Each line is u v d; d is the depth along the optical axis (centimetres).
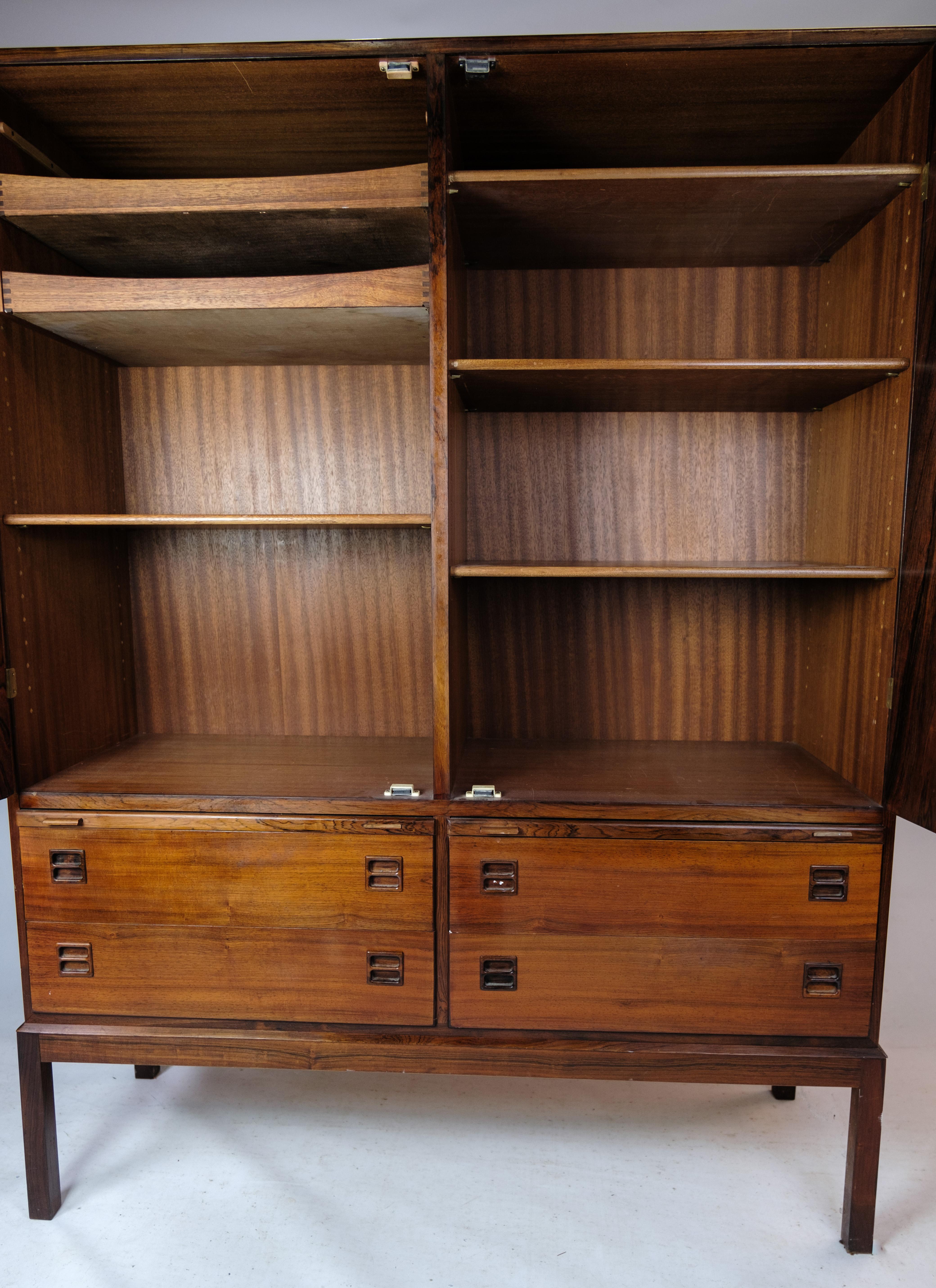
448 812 153
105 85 148
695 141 169
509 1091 197
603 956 155
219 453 201
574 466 194
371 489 199
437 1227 156
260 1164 172
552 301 189
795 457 192
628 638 199
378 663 204
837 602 175
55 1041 161
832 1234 156
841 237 169
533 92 148
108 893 160
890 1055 208
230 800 156
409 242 165
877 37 134
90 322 158
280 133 166
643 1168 172
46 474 168
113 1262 149
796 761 183
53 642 172
